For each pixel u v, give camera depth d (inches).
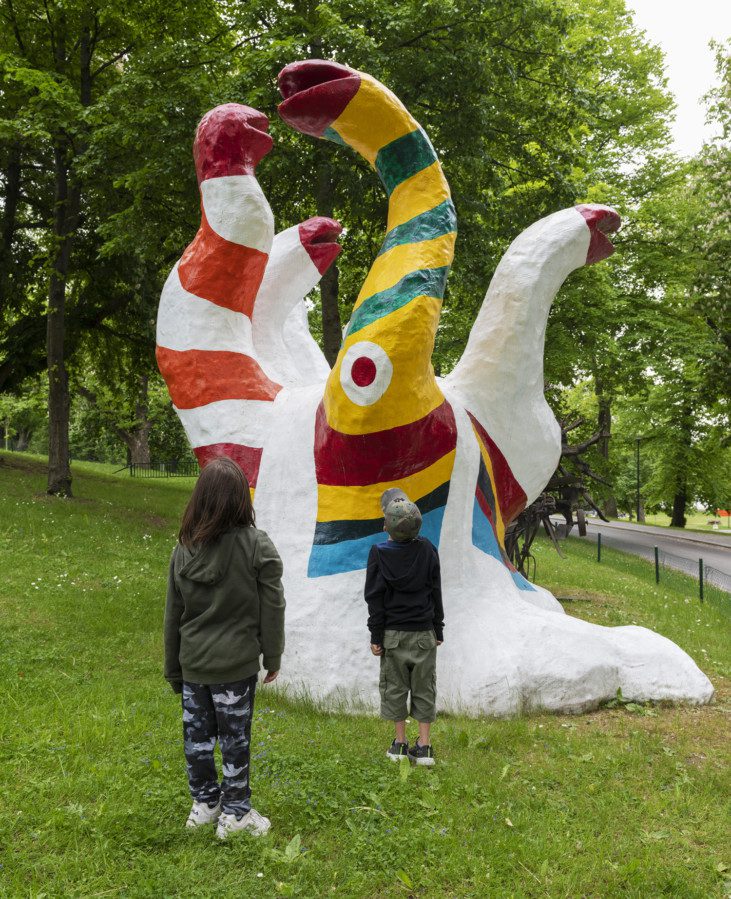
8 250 743.7
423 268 218.4
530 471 262.4
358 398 213.8
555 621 229.5
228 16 565.3
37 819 125.6
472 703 207.3
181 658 123.3
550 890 116.8
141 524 529.7
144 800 134.3
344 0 465.1
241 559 122.0
